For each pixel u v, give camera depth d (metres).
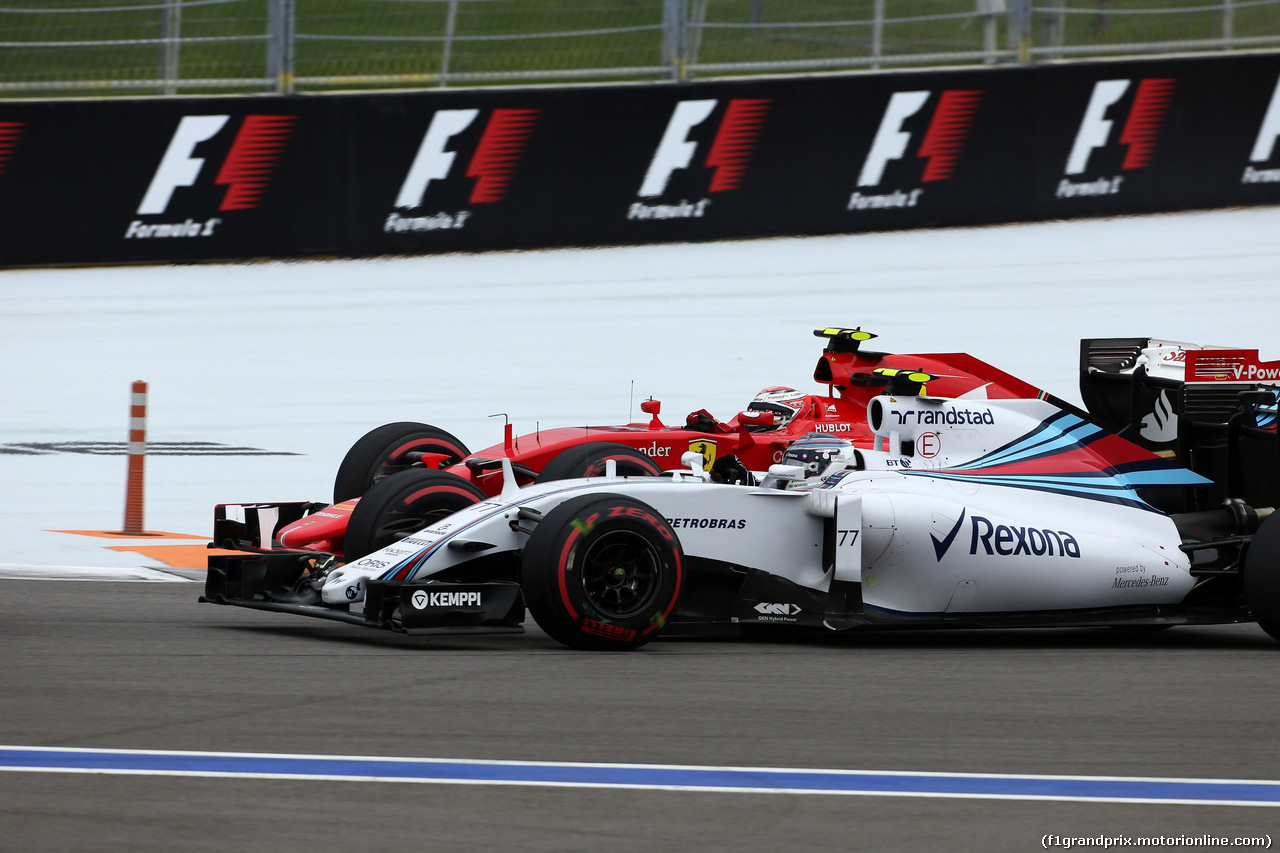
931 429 26.55
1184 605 26.22
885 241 67.88
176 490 41.56
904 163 68.38
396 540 25.30
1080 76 68.94
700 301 61.72
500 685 20.17
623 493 23.78
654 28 70.88
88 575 31.20
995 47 71.50
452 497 25.98
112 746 16.66
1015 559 25.06
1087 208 69.69
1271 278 62.28
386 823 14.10
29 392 52.56
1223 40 72.44
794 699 19.80
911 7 73.75
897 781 15.82
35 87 67.31
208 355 56.50
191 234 65.62
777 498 24.62
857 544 24.08
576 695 19.62
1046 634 27.25
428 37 70.44
